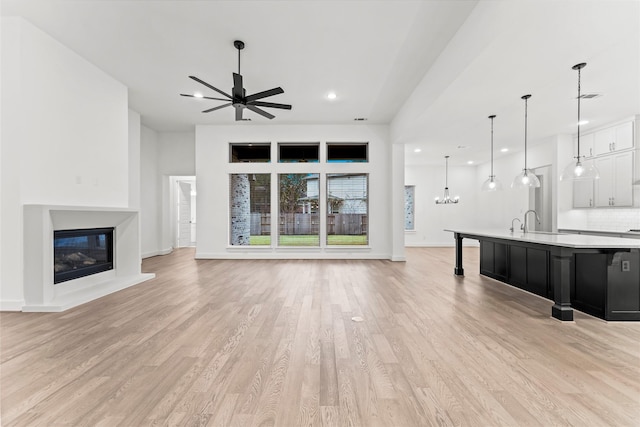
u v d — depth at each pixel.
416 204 10.47
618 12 2.32
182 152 8.09
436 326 3.01
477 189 10.45
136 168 6.44
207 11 3.25
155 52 4.08
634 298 3.15
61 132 3.89
